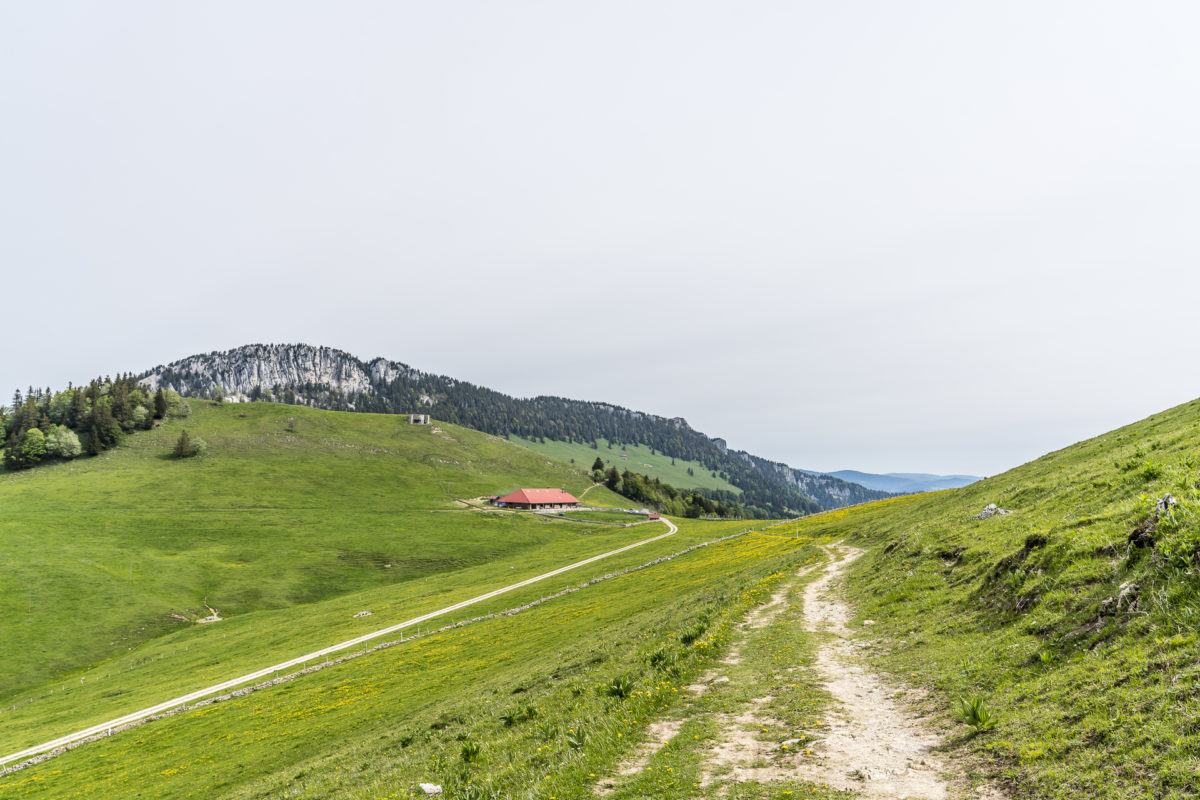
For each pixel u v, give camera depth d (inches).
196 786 1526.8
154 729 2269.9
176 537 6323.8
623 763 574.9
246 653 3506.4
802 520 5000.0
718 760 546.0
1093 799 362.9
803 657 904.9
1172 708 402.6
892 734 563.2
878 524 2883.9
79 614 4384.8
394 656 2741.1
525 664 1841.8
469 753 759.7
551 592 3784.5
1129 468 1072.2
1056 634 644.7
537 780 568.7
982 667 668.7
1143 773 363.3
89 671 3742.6
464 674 2032.5
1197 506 622.5
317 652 3216.0
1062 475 1408.7
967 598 970.7
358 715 1815.9
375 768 1018.7
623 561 4662.9
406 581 5738.2
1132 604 575.2
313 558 6097.4
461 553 6530.5
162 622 4485.7
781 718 645.3
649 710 719.7
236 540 6417.3
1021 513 1273.4
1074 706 480.4
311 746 1626.5
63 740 2351.1
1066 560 778.8
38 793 1776.6
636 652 1216.2
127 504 7219.5
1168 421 1630.2
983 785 429.1
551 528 7810.0
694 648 1014.4
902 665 791.7
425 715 1470.2
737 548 3848.4
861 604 1282.0
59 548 5516.7
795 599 1489.9
